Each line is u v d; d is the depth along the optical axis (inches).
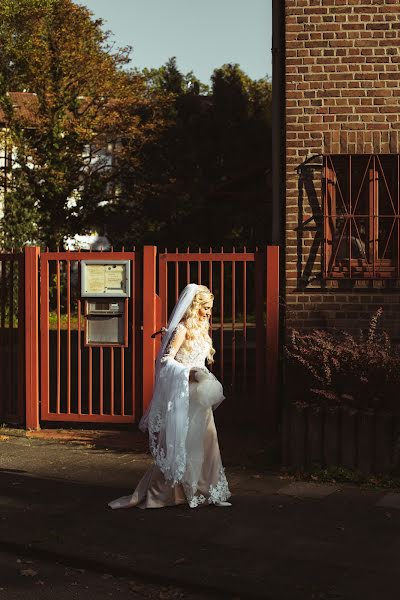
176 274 364.8
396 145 357.7
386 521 236.7
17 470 300.4
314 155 361.4
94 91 1294.3
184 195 1298.0
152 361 363.9
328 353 302.0
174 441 246.7
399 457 282.5
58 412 374.6
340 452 289.4
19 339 378.9
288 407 296.5
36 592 191.5
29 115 1309.1
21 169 1266.0
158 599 187.6
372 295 360.2
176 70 1496.1
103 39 1299.2
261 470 300.7
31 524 235.3
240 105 1376.7
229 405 378.3
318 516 241.9
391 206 366.3
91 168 1332.4
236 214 1171.3
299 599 180.7
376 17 358.3
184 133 1360.7
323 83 361.1
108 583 197.5
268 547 213.9
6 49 1293.1
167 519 239.8
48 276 376.2
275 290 355.9
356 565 200.2
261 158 1353.3
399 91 357.7
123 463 312.0
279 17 390.6
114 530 229.5
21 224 1163.9
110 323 369.7
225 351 636.7
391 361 295.9
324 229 360.8
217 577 193.3
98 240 1502.2
